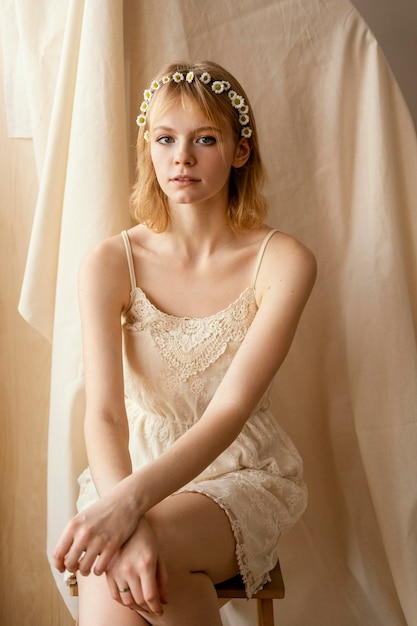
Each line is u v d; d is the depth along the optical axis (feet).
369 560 6.17
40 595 6.29
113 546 3.75
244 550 4.20
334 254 5.92
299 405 6.13
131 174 5.77
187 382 4.83
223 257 5.01
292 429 6.15
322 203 5.88
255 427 4.92
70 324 5.47
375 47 5.65
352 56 5.69
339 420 6.10
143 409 5.04
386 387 5.71
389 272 5.65
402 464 5.68
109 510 3.82
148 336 4.86
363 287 5.76
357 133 5.77
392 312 5.66
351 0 6.15
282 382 6.10
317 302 5.99
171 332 4.86
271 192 5.87
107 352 4.68
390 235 5.64
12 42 5.83
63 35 5.66
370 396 5.76
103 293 4.86
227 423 4.31
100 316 4.79
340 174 5.83
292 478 4.98
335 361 6.04
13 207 6.06
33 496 6.27
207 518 4.10
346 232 5.88
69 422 5.46
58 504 5.53
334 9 5.64
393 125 5.71
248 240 5.09
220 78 4.79
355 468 6.13
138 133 5.32
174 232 5.02
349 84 5.73
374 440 5.76
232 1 5.62
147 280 5.01
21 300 5.65
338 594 6.21
